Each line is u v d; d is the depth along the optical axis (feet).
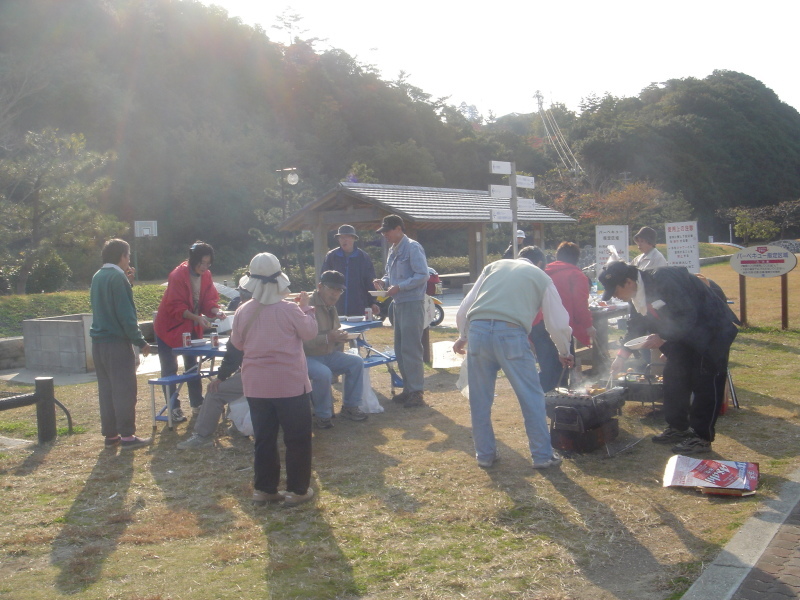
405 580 11.09
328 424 20.61
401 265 22.93
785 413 20.24
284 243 89.56
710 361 16.51
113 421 19.30
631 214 136.05
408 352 22.93
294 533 13.11
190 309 22.15
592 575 11.10
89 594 10.96
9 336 39.37
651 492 14.53
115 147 133.49
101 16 145.07
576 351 24.89
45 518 14.26
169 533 13.24
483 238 69.56
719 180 224.33
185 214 138.82
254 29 184.55
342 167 163.53
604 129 201.98
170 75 156.25
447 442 18.74
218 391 19.16
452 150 194.18
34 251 65.51
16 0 126.82
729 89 263.49
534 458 16.15
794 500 13.70
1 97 96.37
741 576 10.74
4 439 20.49
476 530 12.96
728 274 87.15
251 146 150.00
